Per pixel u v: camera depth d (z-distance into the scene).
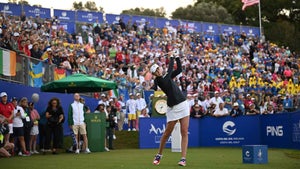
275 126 22.53
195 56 37.78
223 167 11.66
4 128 16.34
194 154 17.36
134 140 24.45
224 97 27.70
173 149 19.22
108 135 22.09
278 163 12.95
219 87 32.59
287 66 41.16
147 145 23.33
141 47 36.59
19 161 13.93
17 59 20.58
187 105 11.92
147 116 25.84
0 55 19.12
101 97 24.36
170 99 11.79
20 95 20.45
